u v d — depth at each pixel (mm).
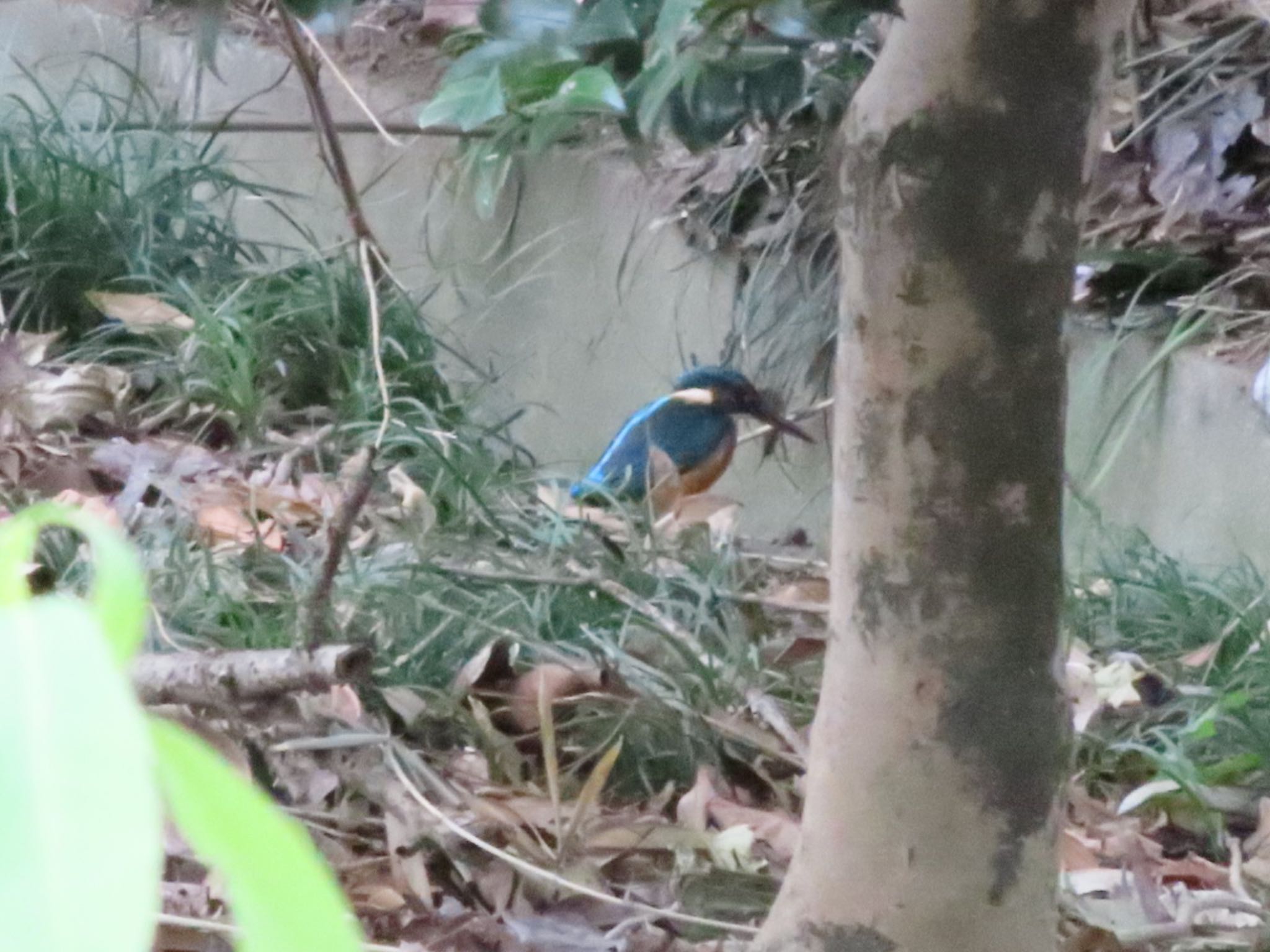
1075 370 3188
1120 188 3367
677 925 1492
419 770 1688
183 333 3414
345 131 3643
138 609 257
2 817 213
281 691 1456
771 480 3830
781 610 2568
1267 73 3260
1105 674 2264
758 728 2014
